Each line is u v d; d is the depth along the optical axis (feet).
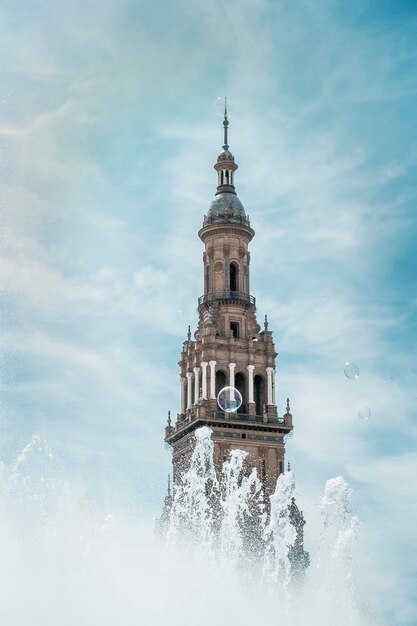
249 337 396.16
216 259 405.59
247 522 345.31
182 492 358.43
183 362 406.41
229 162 420.36
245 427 375.45
